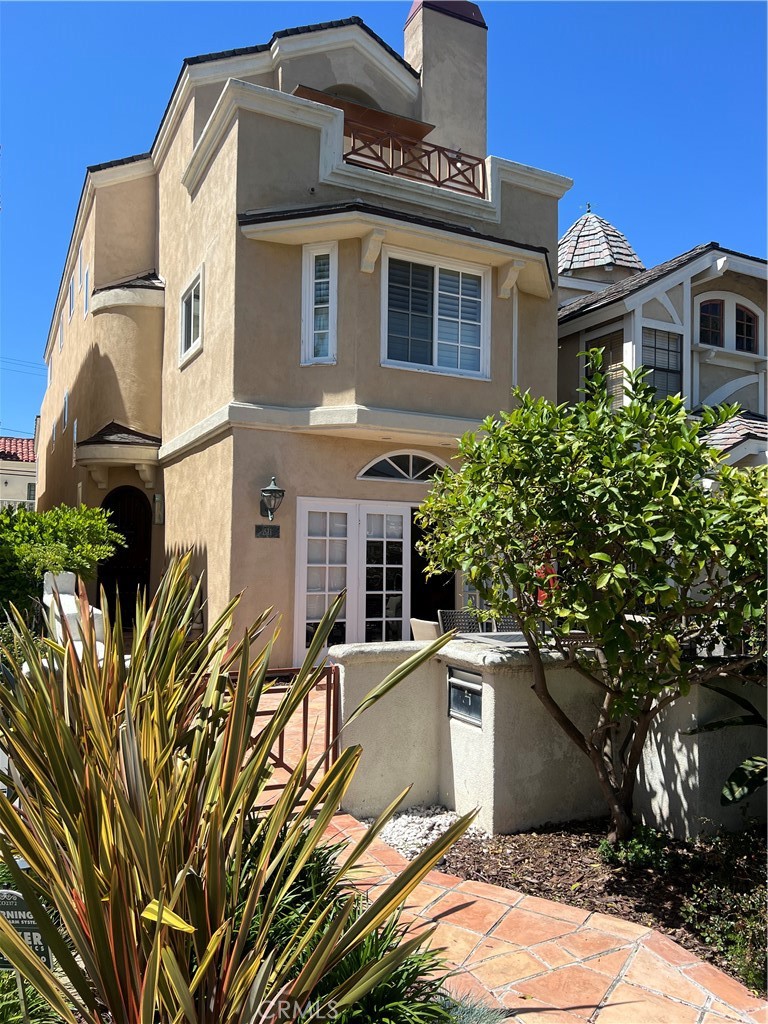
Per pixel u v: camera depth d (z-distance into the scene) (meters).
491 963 3.48
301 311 11.02
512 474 4.61
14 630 3.58
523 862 4.69
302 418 10.70
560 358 16.17
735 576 4.35
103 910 2.07
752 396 15.98
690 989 3.29
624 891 4.29
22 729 2.68
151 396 15.00
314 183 11.21
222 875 2.09
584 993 3.23
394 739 5.59
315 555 10.90
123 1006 2.03
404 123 14.36
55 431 23.94
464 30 16.03
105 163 16.06
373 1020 2.54
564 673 5.47
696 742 4.91
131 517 15.58
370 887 4.18
